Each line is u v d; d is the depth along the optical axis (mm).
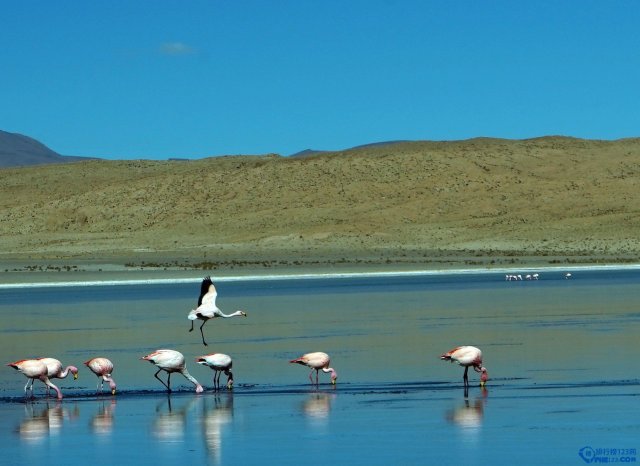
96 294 67188
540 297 58781
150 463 18344
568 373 28703
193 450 19391
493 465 17719
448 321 44781
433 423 21594
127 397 26453
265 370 30859
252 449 19391
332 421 22156
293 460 18391
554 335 38406
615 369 29359
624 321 43500
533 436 20000
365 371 30094
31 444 20250
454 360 26453
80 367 32406
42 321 47594
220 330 42781
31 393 26672
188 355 34688
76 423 22578
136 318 48719
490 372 29297
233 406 24516
